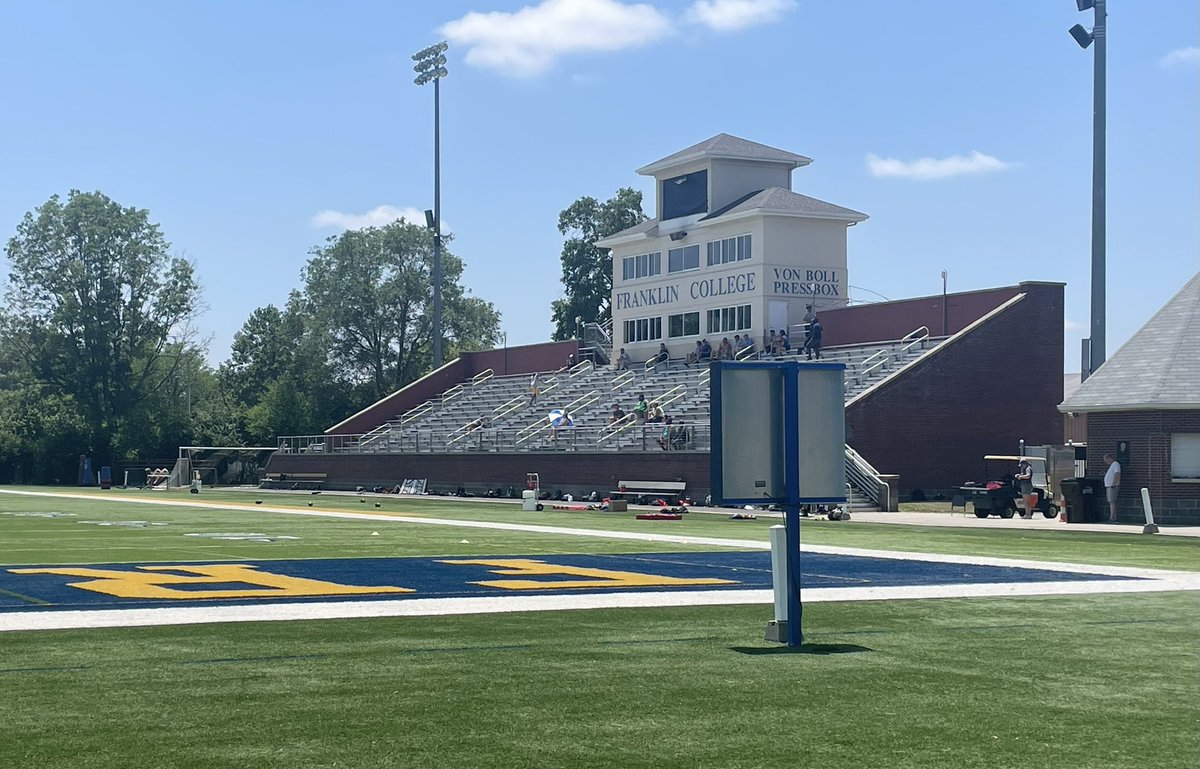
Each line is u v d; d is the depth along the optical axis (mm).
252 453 87250
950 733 8391
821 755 7797
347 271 106688
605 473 54375
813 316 60656
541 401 69500
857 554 24047
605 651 11789
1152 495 36562
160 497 61156
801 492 12273
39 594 16828
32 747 8016
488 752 7879
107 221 103875
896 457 49469
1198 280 39938
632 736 8305
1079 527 34906
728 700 9492
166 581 18594
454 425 72312
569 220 113125
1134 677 10469
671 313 68500
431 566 21281
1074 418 53750
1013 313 51812
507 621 13922
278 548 25641
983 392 51188
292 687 10008
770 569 20750
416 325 109125
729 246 64688
